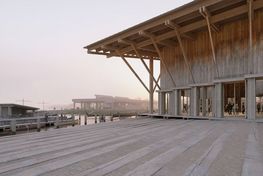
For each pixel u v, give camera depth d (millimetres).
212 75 24344
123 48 31141
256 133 10922
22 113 43031
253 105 19906
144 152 6781
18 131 27453
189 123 18016
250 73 20375
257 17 20672
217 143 8164
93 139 9688
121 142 8711
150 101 32594
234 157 5984
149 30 25406
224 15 20562
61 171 4949
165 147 7535
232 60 22484
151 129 13602
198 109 25516
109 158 6082
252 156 6074
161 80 31609
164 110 31125
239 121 19406
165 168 5047
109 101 160375
